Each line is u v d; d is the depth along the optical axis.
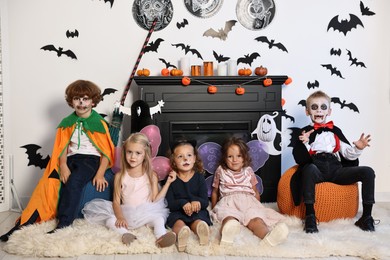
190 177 2.36
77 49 2.93
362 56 3.08
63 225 2.16
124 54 2.96
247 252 1.86
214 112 2.88
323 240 1.96
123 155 2.32
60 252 1.85
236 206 2.39
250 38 3.02
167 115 2.85
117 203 2.23
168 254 1.89
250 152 2.68
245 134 2.90
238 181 2.50
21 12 2.88
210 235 2.05
